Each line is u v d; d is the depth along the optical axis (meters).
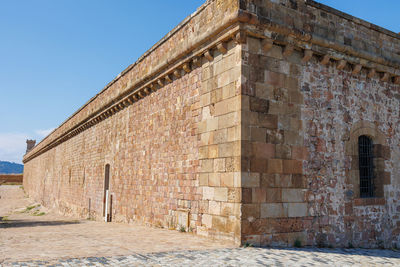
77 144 27.52
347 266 7.29
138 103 16.08
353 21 11.60
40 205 40.88
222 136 9.57
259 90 9.33
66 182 30.03
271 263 6.93
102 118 21.25
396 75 12.70
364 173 11.82
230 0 9.38
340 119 11.02
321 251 8.87
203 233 10.01
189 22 11.52
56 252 7.75
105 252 7.73
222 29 9.55
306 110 10.21
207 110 10.41
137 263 6.64
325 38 10.59
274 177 9.22
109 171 19.92
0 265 6.28
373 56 11.73
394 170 12.34
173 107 12.63
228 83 9.54
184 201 11.28
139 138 15.58
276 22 9.62
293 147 9.74
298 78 10.18
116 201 17.70
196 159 10.77
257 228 8.72
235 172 8.88
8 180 83.25
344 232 10.51
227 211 9.03
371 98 12.05
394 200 12.14
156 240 9.65
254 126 9.09
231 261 6.94
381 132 12.17
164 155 13.01
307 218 9.73
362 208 11.09
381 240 11.47
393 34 12.77
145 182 14.51
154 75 13.95
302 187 9.76
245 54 9.20
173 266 6.46
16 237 11.12
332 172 10.52
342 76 11.32
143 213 14.44
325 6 10.86
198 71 11.14
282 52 9.93
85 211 23.56
